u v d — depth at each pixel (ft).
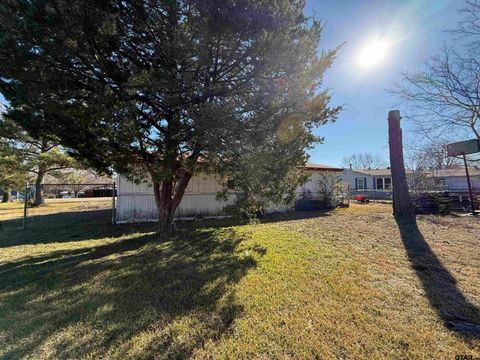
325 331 8.21
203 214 35.63
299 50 15.72
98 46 14.02
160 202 23.61
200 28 14.49
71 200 81.20
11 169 53.01
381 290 11.05
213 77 17.42
